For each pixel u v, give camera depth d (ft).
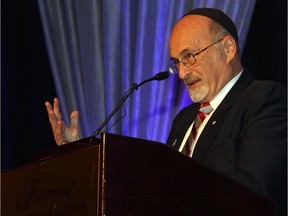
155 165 14.01
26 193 14.55
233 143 19.74
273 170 18.44
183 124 23.18
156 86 28.14
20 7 31.99
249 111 20.27
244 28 27.78
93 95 28.60
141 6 28.53
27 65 31.83
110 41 28.78
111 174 13.41
